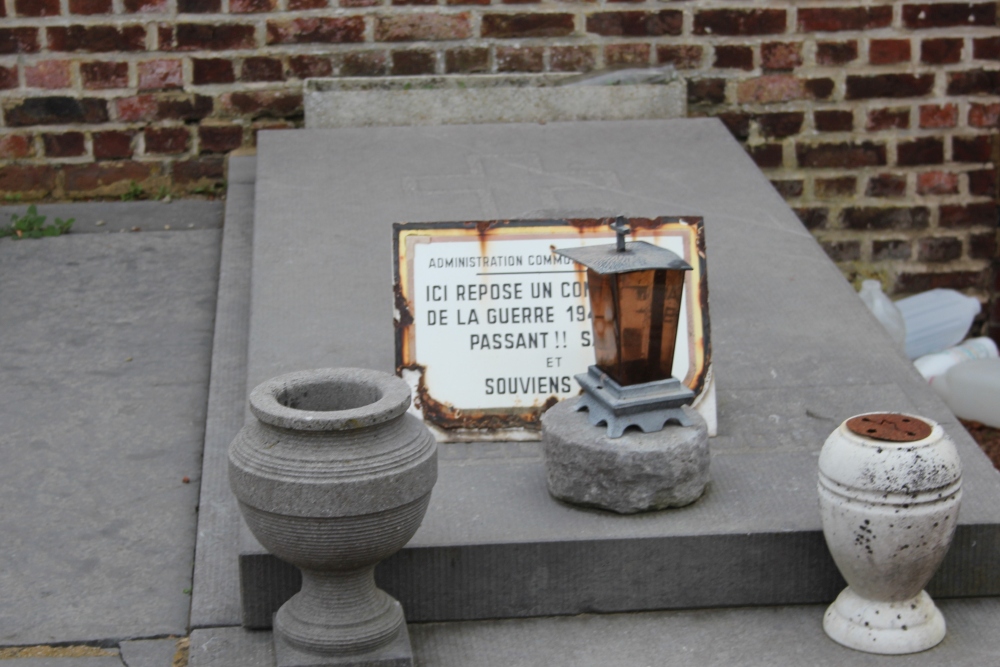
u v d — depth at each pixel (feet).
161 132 11.50
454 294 8.23
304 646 6.95
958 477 7.06
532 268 8.25
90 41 11.29
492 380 8.21
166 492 8.21
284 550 6.74
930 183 11.76
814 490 7.77
